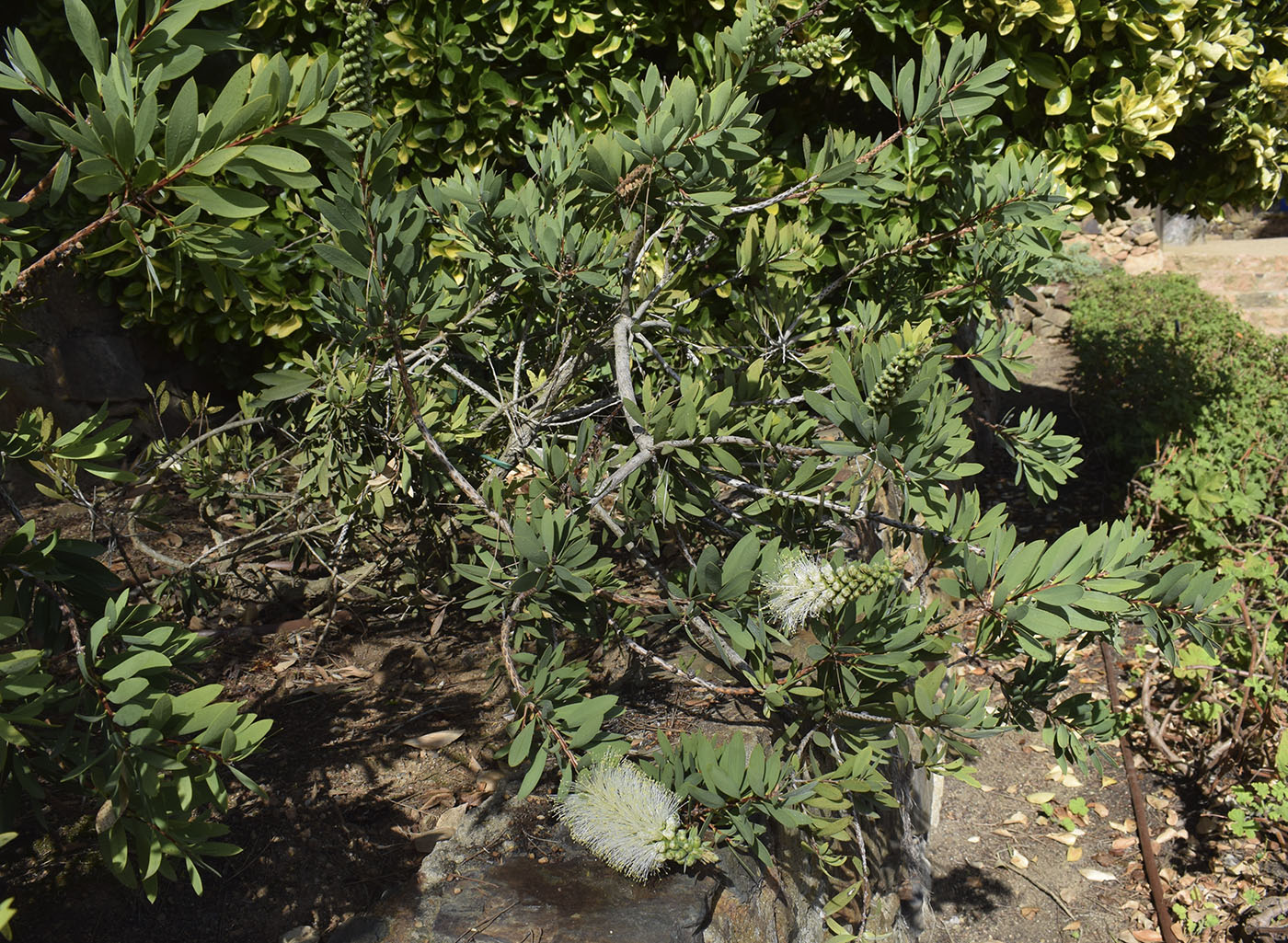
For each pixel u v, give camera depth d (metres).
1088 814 4.29
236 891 2.00
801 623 1.73
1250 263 12.35
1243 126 5.04
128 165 1.21
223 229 1.29
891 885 3.05
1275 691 3.96
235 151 1.23
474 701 2.77
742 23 2.24
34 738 1.51
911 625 1.79
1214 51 4.53
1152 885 3.73
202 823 1.34
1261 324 11.69
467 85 4.16
